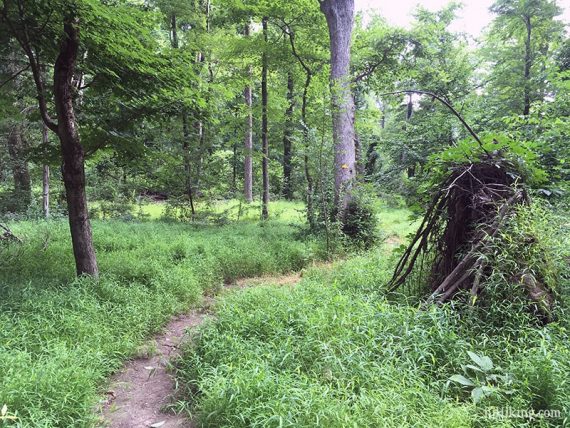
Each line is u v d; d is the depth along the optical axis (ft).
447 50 61.31
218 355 11.87
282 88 53.57
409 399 8.81
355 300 14.34
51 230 31.37
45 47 18.84
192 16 45.42
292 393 8.90
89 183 49.01
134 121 22.89
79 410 9.68
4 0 15.84
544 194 15.34
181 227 37.70
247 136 59.47
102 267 21.16
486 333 11.22
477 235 13.41
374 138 69.92
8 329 12.60
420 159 49.26
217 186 44.62
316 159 31.73
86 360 11.64
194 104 23.47
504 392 8.77
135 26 16.21
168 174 41.78
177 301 18.81
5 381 9.42
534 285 11.77
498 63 54.24
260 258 26.37
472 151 14.53
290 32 41.45
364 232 32.37
